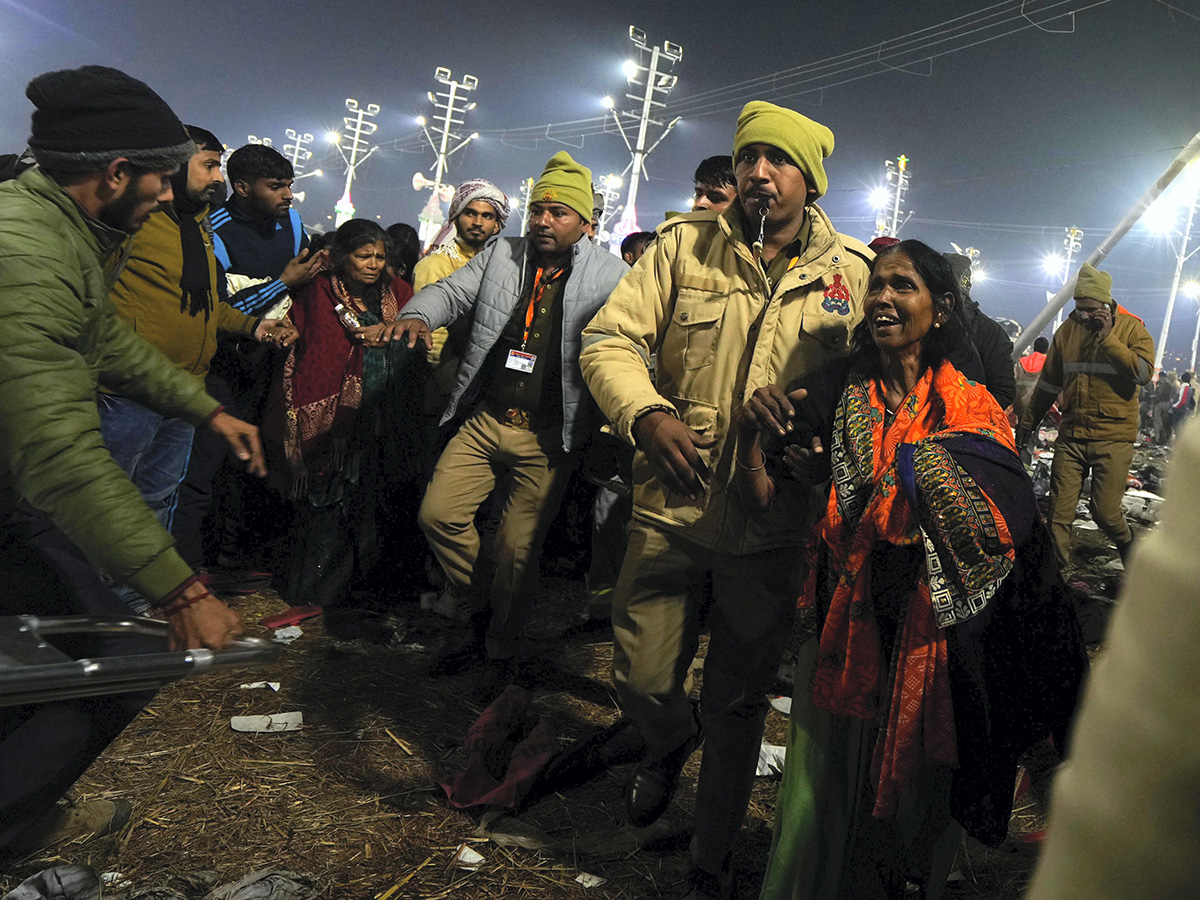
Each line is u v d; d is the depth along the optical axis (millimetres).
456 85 42125
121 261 2105
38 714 1905
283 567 5191
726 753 2344
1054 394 5922
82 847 2475
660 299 2471
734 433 2338
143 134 1843
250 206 4859
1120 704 285
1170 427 21234
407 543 4977
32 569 1944
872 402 2037
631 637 2463
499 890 2471
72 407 1694
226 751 3062
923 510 1841
